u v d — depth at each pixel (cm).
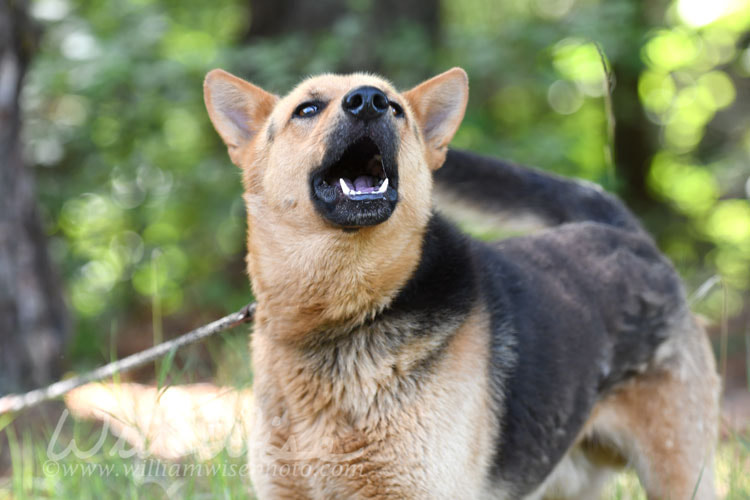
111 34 1330
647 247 652
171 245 1498
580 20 1343
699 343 638
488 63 1317
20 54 879
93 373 632
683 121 1964
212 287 1462
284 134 506
